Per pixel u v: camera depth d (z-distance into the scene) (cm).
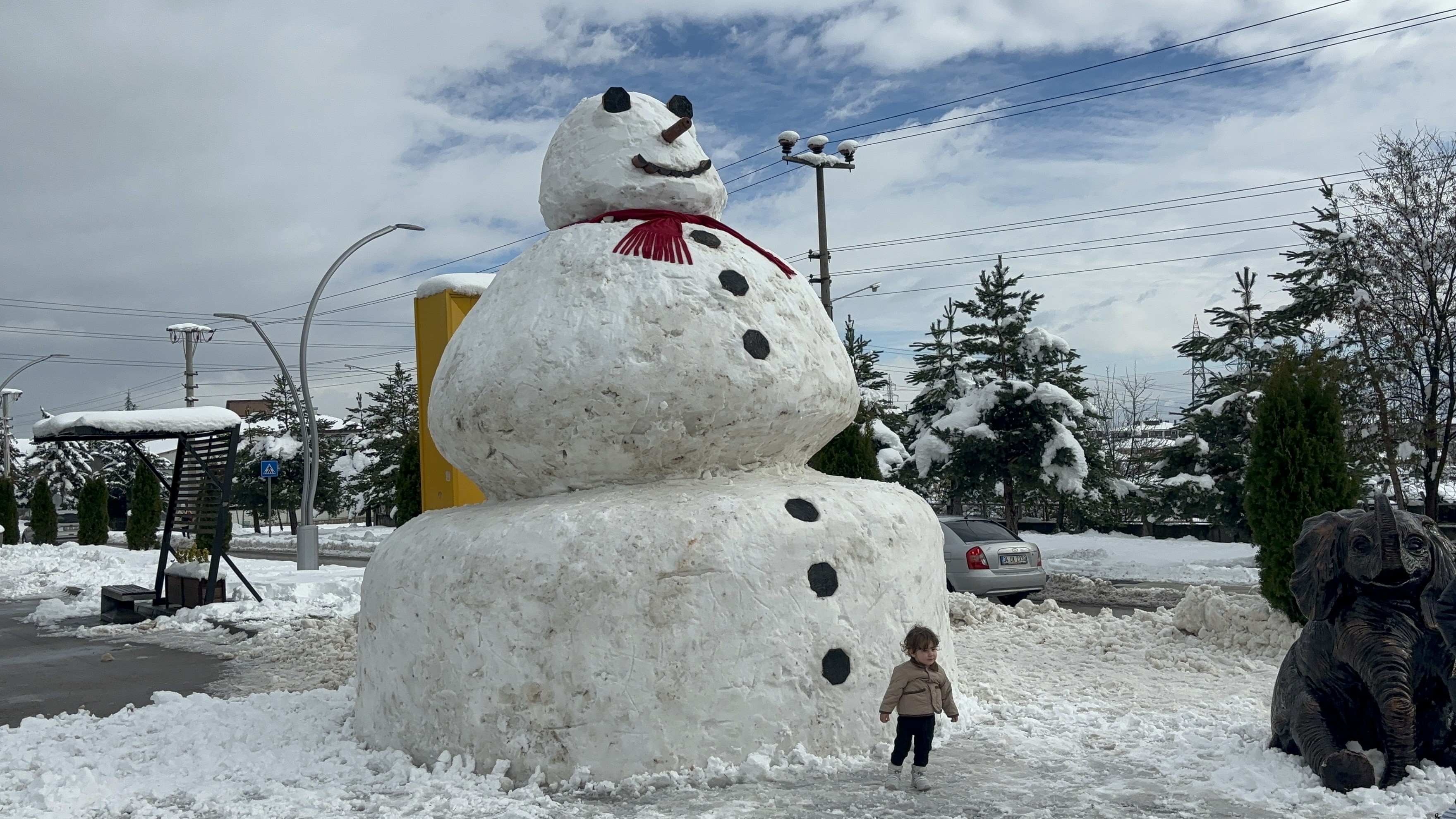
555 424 594
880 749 588
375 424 4781
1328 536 534
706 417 602
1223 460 2505
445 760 572
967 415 2516
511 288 646
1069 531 3297
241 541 4462
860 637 595
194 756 639
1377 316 2141
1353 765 498
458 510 657
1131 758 581
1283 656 911
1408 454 2106
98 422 1402
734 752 558
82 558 2484
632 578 556
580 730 550
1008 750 602
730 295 622
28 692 988
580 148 690
